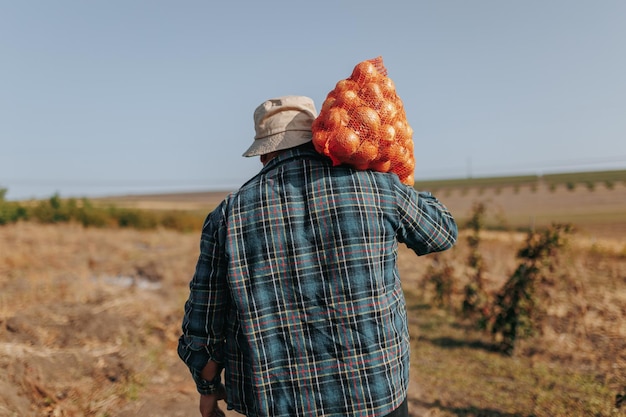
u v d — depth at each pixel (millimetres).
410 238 1631
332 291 1470
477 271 7664
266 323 1488
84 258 12922
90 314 6027
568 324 6898
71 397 3865
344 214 1492
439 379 5109
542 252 6148
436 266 9242
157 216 32000
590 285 9383
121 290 8492
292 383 1474
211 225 1565
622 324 6727
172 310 7258
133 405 3887
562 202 55938
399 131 1599
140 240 20969
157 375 4656
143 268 11648
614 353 5738
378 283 1503
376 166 1581
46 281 8469
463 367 5531
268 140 1632
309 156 1582
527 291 6039
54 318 5898
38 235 19141
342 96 1517
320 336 1468
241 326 1514
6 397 3416
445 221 1680
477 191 74688
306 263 1484
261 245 1504
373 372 1462
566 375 5199
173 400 4074
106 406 3809
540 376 5180
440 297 8266
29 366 3977
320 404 1463
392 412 1496
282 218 1510
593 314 7312
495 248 14797
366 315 1471
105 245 17156
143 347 5426
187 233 27375
